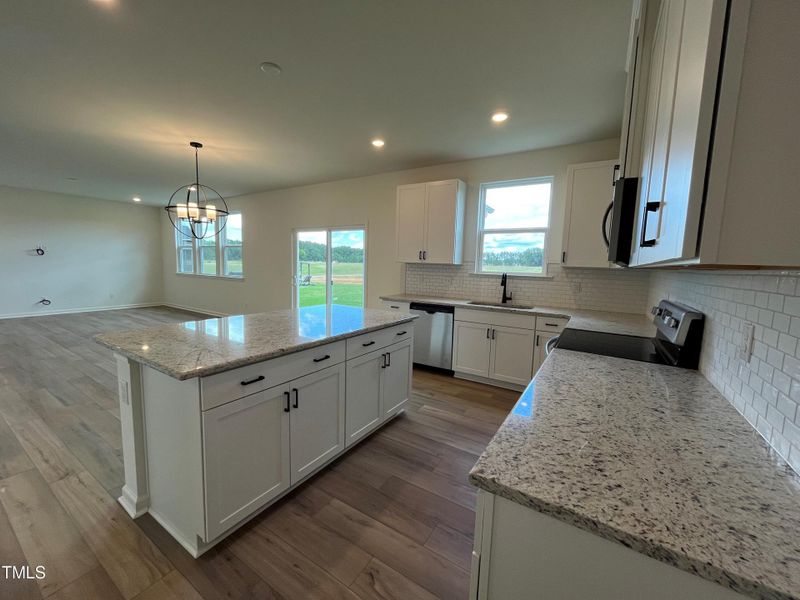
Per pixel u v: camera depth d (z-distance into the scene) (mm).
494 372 3576
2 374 3648
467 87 2445
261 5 1698
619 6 1663
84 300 7535
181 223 8016
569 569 649
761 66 540
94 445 2326
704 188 576
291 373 1774
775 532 562
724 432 906
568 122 2986
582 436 875
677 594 556
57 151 3980
